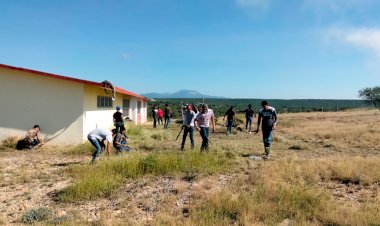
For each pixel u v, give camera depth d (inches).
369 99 2610.7
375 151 540.4
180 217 234.2
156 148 543.2
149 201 270.7
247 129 973.8
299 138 741.9
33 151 546.9
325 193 270.4
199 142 654.5
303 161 404.8
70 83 608.7
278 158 455.8
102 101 739.4
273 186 285.1
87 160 459.8
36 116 612.7
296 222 219.8
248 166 386.6
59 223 230.2
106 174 336.5
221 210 240.2
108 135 418.0
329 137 738.2
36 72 600.4
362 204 256.1
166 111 1050.1
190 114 517.3
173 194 287.4
